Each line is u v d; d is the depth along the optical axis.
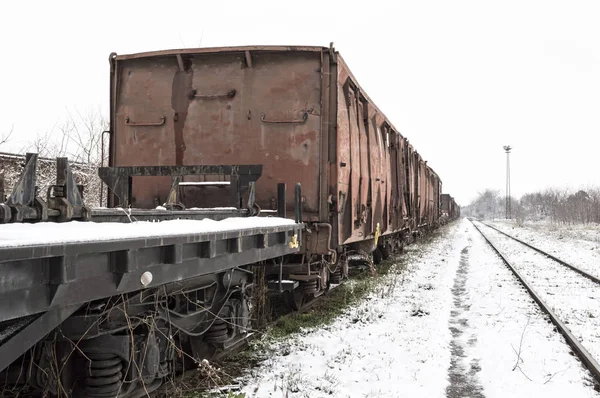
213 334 5.69
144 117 8.70
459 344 7.79
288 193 8.32
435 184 38.94
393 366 6.39
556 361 6.75
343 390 5.46
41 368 3.68
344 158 8.97
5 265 2.29
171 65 8.71
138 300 4.18
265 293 7.62
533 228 56.09
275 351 6.75
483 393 5.64
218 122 8.50
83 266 2.76
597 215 60.75
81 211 3.51
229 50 8.39
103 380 3.93
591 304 10.91
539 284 13.73
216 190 8.28
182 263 3.79
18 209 2.95
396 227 16.47
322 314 9.12
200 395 5.07
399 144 17.09
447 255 22.05
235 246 4.58
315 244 8.16
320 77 8.35
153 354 4.38
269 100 8.42
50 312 2.80
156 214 4.66
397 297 11.29
